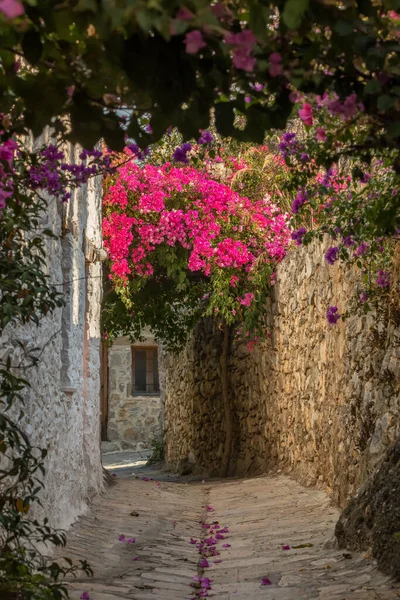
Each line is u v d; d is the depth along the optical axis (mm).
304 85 2787
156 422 22938
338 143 3355
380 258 6520
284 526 7223
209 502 9672
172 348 14547
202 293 13555
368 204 5414
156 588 5078
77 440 7602
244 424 14070
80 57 2588
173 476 15742
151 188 11328
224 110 2750
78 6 2279
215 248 11492
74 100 2723
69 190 7027
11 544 4660
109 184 11336
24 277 3795
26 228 3879
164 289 13680
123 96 2703
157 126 2775
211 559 6066
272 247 11633
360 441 6910
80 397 7859
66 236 7156
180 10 2160
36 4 2338
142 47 2521
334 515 7391
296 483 10070
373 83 2676
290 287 10953
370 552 5223
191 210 11500
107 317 13617
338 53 2729
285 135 4555
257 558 5934
